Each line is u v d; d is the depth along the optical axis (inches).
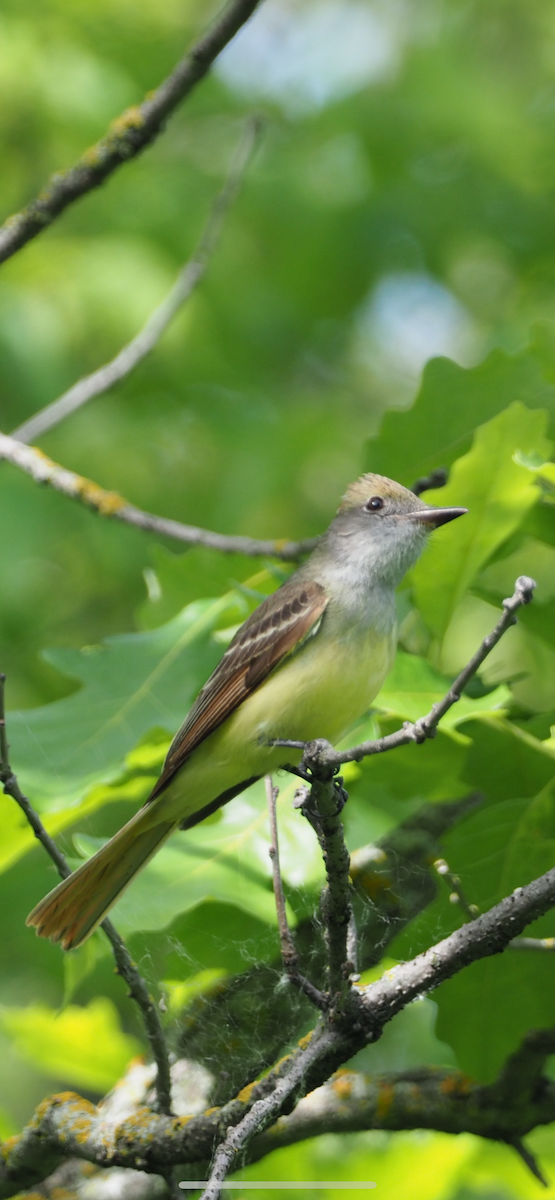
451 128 676.7
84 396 387.2
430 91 677.3
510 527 293.7
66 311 576.4
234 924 281.0
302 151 692.1
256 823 283.9
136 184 644.1
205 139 685.3
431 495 293.0
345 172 692.7
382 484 304.3
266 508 656.4
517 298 721.0
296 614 284.5
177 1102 273.9
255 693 283.6
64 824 297.7
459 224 684.7
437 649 309.4
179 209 640.4
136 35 641.6
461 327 737.6
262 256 677.3
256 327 654.5
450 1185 335.3
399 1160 331.9
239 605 322.0
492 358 324.2
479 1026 270.5
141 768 325.4
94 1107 273.6
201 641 315.3
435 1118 261.1
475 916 249.8
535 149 695.7
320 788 195.9
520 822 272.4
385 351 740.0
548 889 212.1
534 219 697.6
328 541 303.4
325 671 279.6
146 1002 241.6
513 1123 258.2
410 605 331.0
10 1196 269.6
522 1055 252.1
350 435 671.1
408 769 275.7
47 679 585.6
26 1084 501.0
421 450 333.1
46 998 492.1
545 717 278.1
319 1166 335.3
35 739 292.8
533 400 324.5
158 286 595.5
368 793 284.4
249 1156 267.0
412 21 754.2
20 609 585.9
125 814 474.3
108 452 603.2
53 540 579.8
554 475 268.5
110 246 604.7
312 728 282.4
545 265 705.6
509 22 758.5
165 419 628.7
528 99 738.2
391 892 284.2
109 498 350.6
